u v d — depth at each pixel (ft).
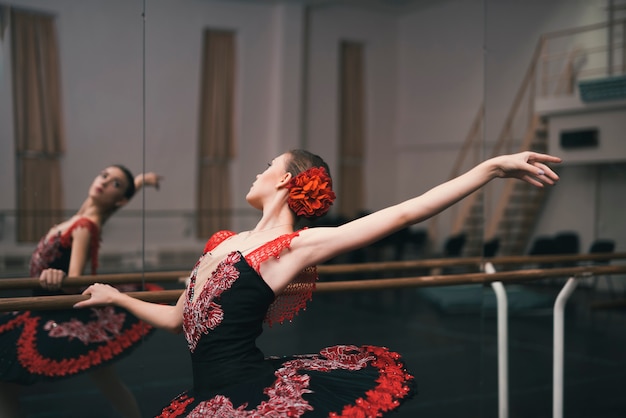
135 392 7.54
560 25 14.26
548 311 11.52
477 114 25.12
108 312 7.18
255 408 3.90
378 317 14.93
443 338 12.37
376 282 6.15
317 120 27.63
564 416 8.30
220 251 4.42
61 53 12.10
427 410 8.32
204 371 4.23
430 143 26.89
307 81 27.43
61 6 11.87
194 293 4.36
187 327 4.37
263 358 4.35
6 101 10.09
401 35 27.61
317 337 12.61
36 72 11.42
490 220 14.46
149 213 21.30
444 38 25.91
